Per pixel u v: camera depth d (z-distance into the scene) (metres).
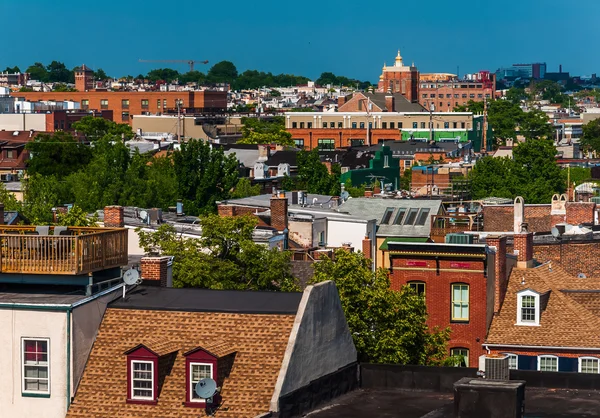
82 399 65.81
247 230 111.50
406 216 169.75
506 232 153.62
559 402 65.06
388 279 98.19
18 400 66.31
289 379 64.12
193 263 106.31
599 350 97.38
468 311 101.56
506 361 66.44
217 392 63.88
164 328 67.25
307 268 121.31
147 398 65.00
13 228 80.62
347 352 70.69
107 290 69.56
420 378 70.19
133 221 138.25
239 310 67.06
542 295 101.00
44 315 66.25
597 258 125.62
